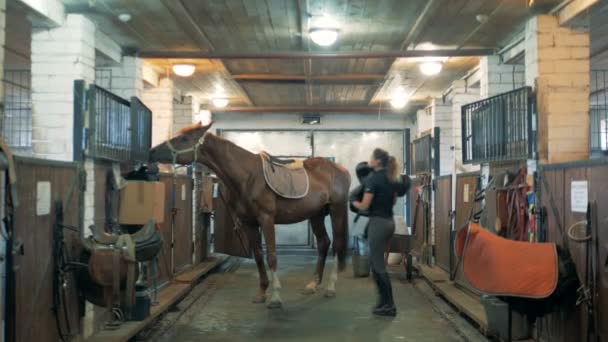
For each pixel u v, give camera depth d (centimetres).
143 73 712
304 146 1190
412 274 789
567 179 373
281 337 475
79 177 412
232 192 572
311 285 662
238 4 484
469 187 607
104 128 474
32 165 335
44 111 473
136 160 540
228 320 535
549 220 404
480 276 374
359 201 564
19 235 317
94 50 520
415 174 929
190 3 481
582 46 485
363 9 493
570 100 483
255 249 605
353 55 627
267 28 556
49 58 477
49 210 362
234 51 637
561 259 363
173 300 560
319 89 909
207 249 888
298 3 479
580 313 354
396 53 627
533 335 430
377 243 544
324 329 500
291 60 703
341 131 1193
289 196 581
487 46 620
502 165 534
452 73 772
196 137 538
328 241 675
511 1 467
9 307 307
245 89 916
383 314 551
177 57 637
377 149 542
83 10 489
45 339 356
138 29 554
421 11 498
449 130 945
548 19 488
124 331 431
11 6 429
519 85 629
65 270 375
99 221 469
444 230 729
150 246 415
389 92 933
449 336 476
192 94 950
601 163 328
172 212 659
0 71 369
